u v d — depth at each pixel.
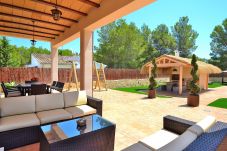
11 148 2.95
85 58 6.09
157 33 31.00
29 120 3.20
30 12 5.62
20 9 5.23
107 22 5.16
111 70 15.71
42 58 21.97
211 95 10.11
